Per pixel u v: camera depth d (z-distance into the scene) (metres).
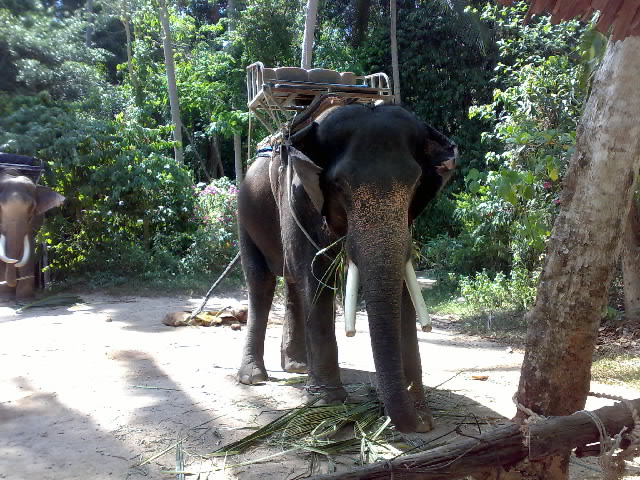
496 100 10.89
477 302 9.66
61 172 11.80
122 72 21.88
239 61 19.27
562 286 2.46
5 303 9.80
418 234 16.19
